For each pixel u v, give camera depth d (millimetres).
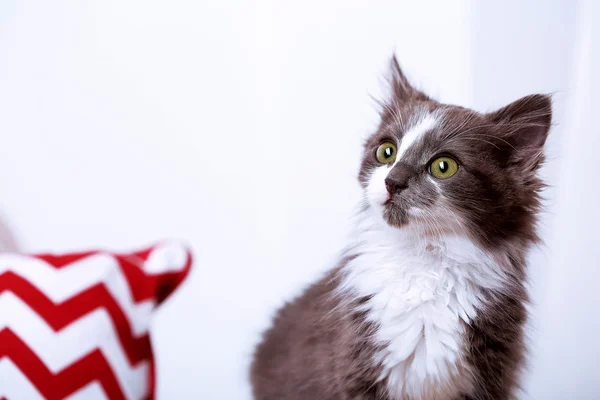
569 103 1900
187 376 2021
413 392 1358
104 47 2055
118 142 2098
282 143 2111
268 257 2125
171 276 871
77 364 773
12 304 776
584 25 1883
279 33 2061
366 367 1354
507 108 1416
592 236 1920
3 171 2049
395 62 1715
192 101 2100
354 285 1459
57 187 2072
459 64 2021
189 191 2121
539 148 1385
